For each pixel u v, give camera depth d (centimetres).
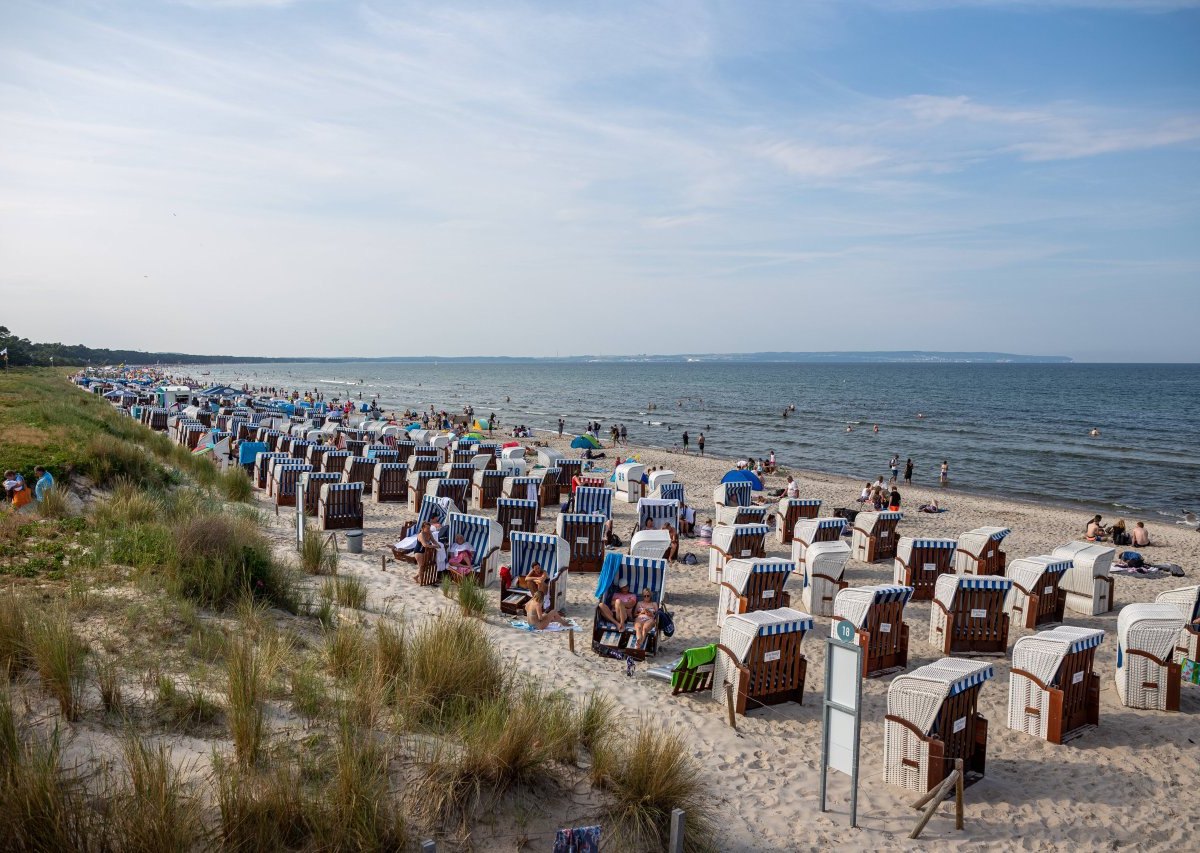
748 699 885
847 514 2262
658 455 4428
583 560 1573
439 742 633
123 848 454
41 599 902
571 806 598
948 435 5925
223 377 18225
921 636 1220
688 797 624
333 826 506
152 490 1750
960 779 659
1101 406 9206
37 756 508
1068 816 704
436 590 1346
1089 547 1429
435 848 503
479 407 8869
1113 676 1073
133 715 632
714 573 1535
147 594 962
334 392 12225
